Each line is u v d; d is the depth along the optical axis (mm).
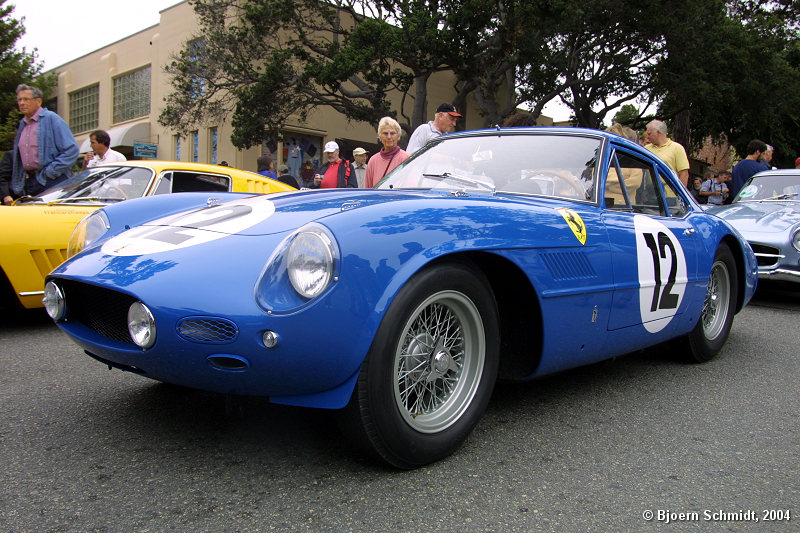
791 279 5531
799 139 26172
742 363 3727
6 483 1904
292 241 1792
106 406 2617
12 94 19281
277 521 1700
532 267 2223
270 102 17094
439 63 15742
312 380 1791
